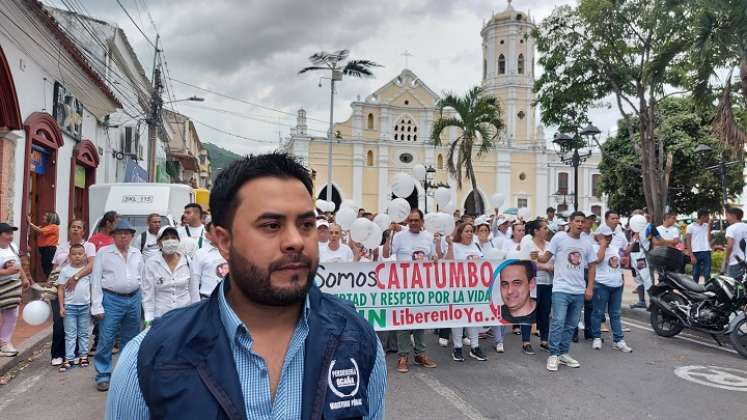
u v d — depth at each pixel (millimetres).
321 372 1352
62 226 12969
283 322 1397
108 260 5586
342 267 6805
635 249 10227
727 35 9984
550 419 4809
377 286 6824
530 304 7199
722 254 13891
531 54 50969
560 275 6508
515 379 6062
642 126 14992
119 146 19234
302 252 1319
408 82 49062
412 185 9383
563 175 51094
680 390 5633
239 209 1331
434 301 6891
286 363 1348
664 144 23047
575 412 4984
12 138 9969
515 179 50125
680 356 7047
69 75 12633
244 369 1308
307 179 1430
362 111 47969
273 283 1285
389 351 7512
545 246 7406
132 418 1278
